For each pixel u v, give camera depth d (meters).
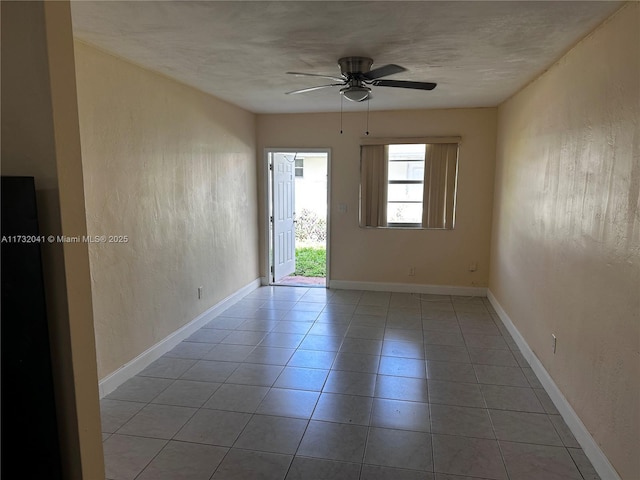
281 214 6.41
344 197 5.81
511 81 3.79
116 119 3.11
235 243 5.30
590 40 2.48
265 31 2.53
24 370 1.36
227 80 3.83
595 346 2.30
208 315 4.61
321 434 2.57
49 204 1.40
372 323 4.58
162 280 3.75
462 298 5.54
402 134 5.53
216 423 2.69
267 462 2.31
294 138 5.81
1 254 1.28
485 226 5.49
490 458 2.33
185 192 4.09
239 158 5.34
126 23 2.40
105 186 3.02
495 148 5.30
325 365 3.53
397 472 2.23
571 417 2.59
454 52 2.92
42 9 1.32
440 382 3.23
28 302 1.35
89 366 1.54
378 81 3.22
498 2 2.08
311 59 3.13
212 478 2.19
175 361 3.62
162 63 3.25
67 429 1.52
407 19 2.33
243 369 3.46
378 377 3.31
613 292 2.11
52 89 1.35
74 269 1.46
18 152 1.40
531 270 3.58
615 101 2.14
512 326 4.18
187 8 2.17
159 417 2.76
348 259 5.94
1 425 1.30
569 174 2.76
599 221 2.29
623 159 2.04
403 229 5.71
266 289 6.01
